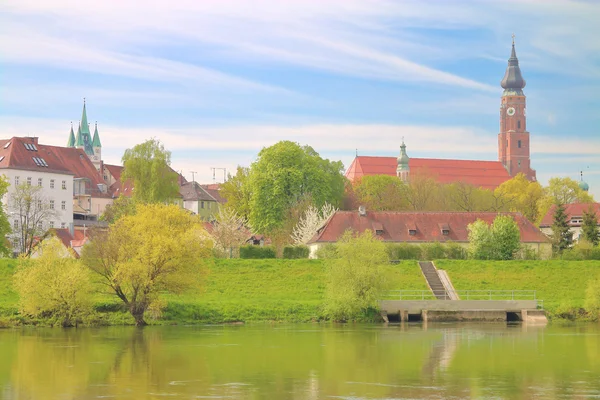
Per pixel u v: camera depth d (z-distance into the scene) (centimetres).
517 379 6412
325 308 10194
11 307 9750
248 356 7400
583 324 10138
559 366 6975
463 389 6025
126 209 17550
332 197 17800
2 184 12950
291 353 7588
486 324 10138
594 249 13325
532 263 12481
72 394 5812
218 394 5816
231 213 16012
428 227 14400
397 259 12862
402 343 8281
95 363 6988
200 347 7906
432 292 11388
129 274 9094
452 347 8025
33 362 7012
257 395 5791
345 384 6188
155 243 9212
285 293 11244
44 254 9588
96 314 9588
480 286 11762
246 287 11406
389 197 19438
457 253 12962
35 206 15462
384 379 6397
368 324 10012
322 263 11931
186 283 9400
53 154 19650
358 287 10150
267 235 16600
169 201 17988
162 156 17938
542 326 9906
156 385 6106
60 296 9338
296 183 16800
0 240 12656
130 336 8625
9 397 5719
